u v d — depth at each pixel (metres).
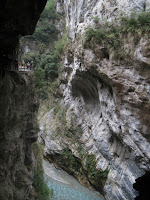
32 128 13.22
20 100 11.12
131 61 15.36
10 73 10.70
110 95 18.50
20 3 8.16
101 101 20.00
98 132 21.66
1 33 9.51
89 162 22.08
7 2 7.70
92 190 21.50
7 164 9.76
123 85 15.95
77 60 22.05
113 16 17.91
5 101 9.12
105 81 18.31
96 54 18.19
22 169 11.74
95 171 21.09
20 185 11.38
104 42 17.23
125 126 16.53
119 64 16.23
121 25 16.61
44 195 15.38
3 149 9.29
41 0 9.17
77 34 22.78
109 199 18.66
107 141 20.38
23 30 10.08
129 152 17.36
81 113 26.00
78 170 24.39
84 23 22.20
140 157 15.55
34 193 13.76
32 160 13.52
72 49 25.52
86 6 24.58
